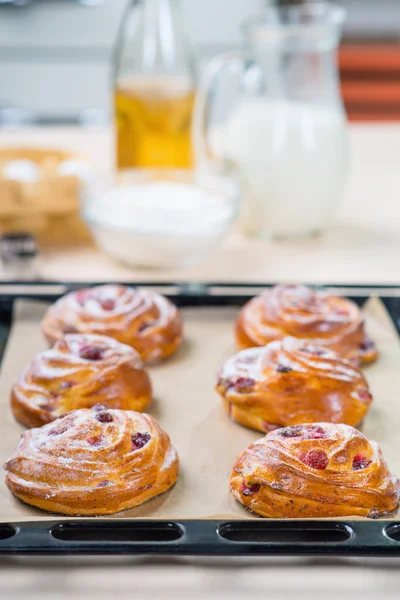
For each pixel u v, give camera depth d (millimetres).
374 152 1706
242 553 729
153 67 1319
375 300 1116
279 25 1263
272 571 744
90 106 2643
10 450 903
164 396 992
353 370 957
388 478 828
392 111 2580
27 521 752
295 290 1078
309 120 1250
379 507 813
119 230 1176
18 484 822
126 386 952
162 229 1174
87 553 727
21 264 1203
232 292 1138
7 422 945
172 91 1323
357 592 729
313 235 1337
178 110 1331
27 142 1657
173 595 726
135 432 867
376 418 953
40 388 943
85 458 830
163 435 875
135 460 834
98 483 821
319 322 1036
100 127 1819
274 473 817
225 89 2066
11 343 1060
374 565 750
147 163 1354
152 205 1209
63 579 735
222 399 970
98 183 1269
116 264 1251
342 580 738
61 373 945
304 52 1262
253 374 951
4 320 1094
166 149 1350
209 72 1285
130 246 1188
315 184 1262
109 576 738
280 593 728
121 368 954
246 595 727
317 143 1247
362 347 1047
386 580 739
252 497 819
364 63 2561
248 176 1269
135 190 1261
